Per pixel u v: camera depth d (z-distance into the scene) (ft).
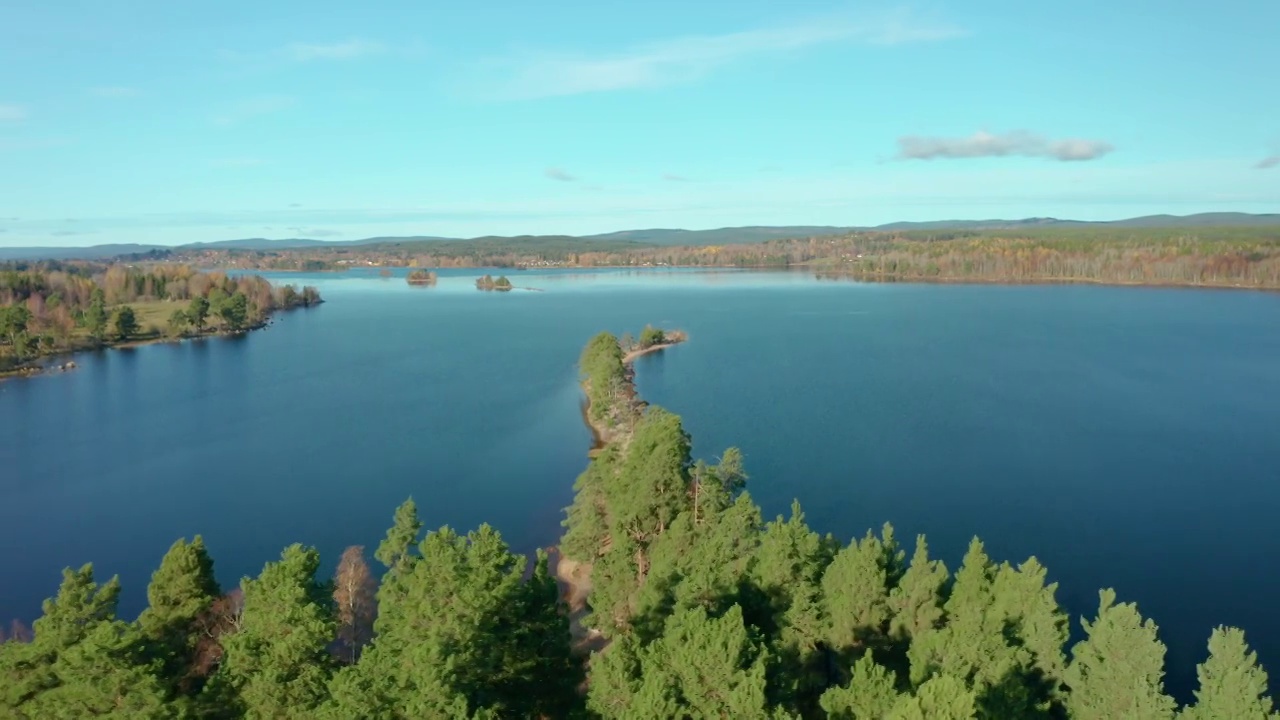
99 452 444.96
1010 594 156.87
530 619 155.43
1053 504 341.62
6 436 476.13
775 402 525.75
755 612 166.61
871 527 321.32
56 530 338.75
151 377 650.02
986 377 588.50
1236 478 369.71
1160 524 320.50
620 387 479.82
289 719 128.06
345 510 355.56
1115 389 542.98
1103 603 145.07
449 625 136.46
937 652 138.51
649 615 164.76
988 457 403.95
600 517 271.28
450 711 114.73
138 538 330.54
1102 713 134.00
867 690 123.95
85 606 140.36
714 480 240.12
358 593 225.76
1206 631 244.22
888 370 622.95
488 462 420.77
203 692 132.36
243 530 335.06
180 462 426.10
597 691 129.70
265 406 547.90
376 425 495.00
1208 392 530.27
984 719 119.85
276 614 137.08
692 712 119.03
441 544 159.02
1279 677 219.20
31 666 135.03
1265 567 283.59
